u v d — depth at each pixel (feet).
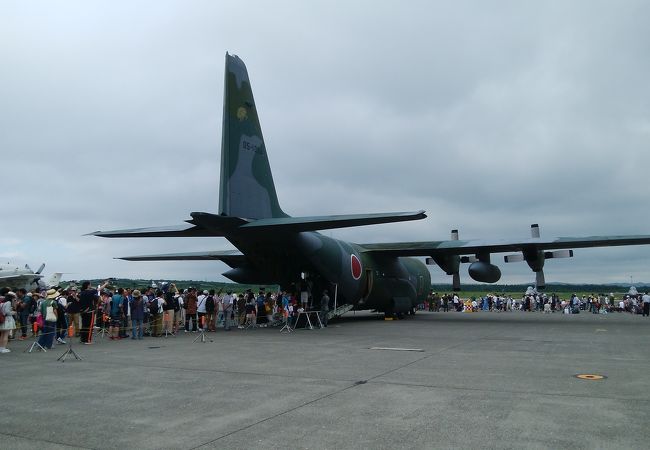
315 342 43.70
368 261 75.15
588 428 16.65
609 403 20.10
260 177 57.16
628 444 15.01
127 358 34.73
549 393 22.00
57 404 20.94
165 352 37.93
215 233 53.36
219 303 63.05
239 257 76.07
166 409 19.94
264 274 67.05
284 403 20.70
